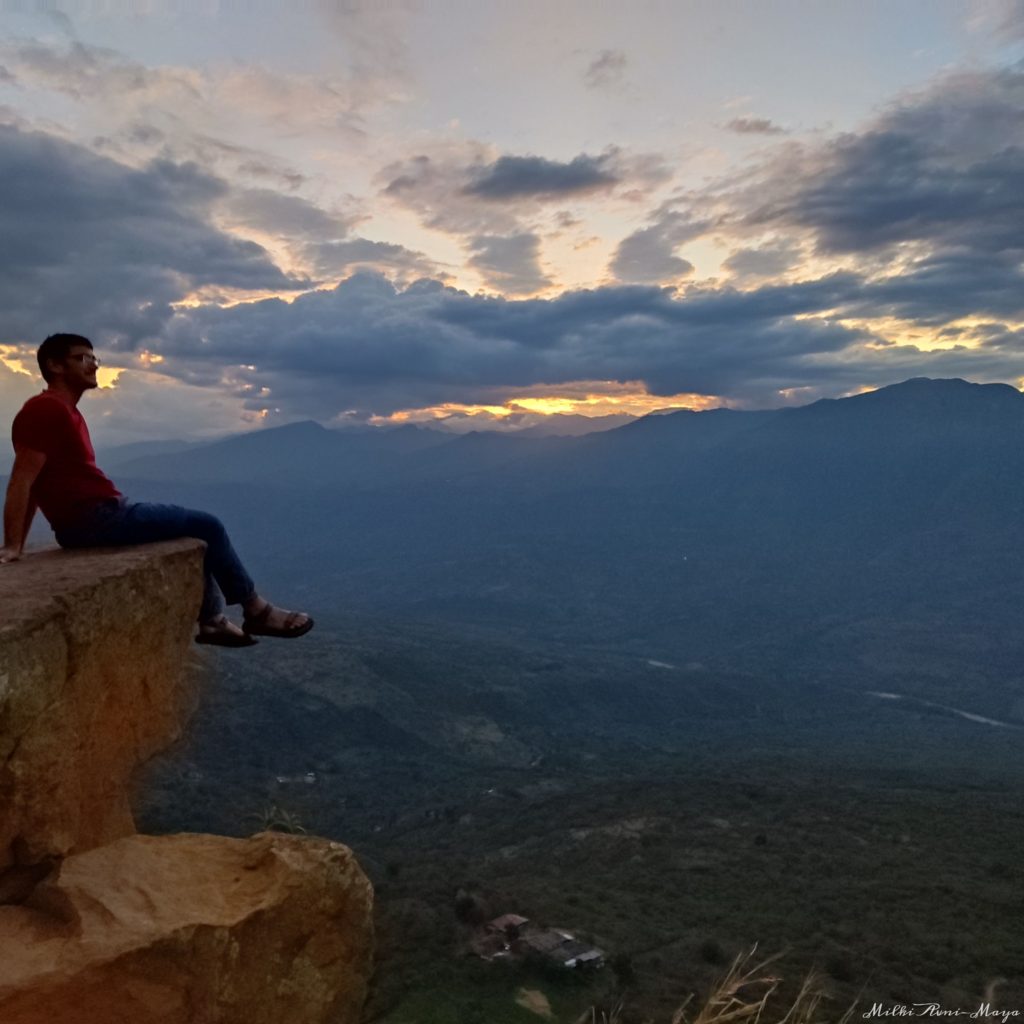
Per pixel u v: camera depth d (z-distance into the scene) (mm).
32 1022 2789
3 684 2975
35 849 3186
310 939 3719
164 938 3094
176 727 4320
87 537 4473
